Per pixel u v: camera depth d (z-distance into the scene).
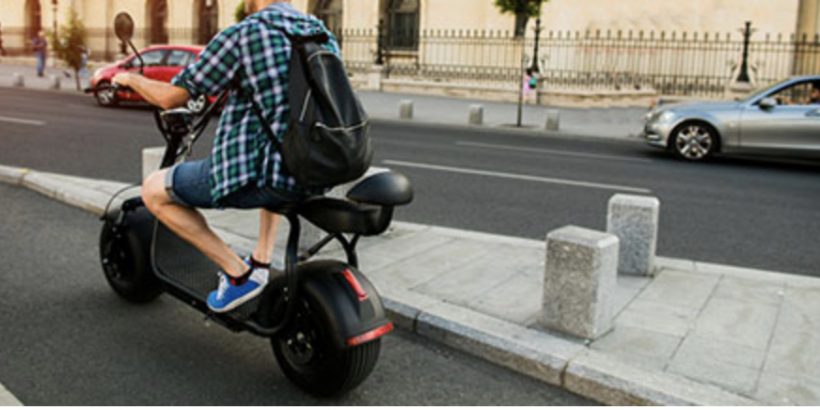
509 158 11.23
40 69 27.92
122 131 12.53
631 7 23.14
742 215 7.58
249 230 6.01
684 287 4.95
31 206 6.86
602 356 3.74
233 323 3.57
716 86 21.78
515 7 18.95
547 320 4.11
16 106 16.48
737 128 11.59
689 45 22.17
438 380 3.68
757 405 3.35
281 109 3.03
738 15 22.09
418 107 20.08
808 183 9.86
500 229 6.61
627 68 23.20
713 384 3.55
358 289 3.30
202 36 33.59
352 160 2.93
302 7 30.36
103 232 4.49
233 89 3.15
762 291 4.91
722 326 4.27
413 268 5.15
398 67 26.66
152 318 4.26
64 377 3.49
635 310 4.49
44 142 10.88
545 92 21.50
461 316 4.20
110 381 3.47
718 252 6.12
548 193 8.38
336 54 3.05
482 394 3.55
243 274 3.54
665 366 3.73
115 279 4.48
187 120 3.84
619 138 14.52
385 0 28.42
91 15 35.56
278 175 3.03
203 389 3.44
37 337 3.93
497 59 25.39
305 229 5.38
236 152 3.09
